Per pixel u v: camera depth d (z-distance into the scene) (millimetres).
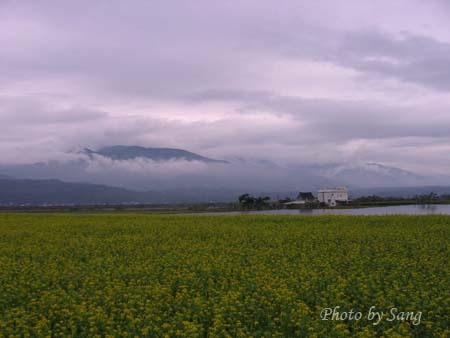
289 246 22547
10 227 32406
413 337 11125
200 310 12453
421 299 12914
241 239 24781
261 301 12906
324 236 25141
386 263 18016
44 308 12891
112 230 30266
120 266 18047
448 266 17656
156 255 20797
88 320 11781
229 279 15977
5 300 13734
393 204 77625
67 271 17391
